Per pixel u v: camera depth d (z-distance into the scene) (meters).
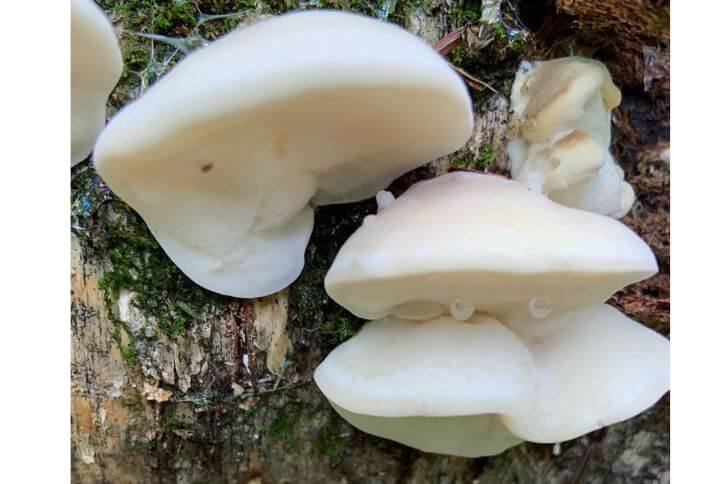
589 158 0.28
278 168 0.24
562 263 0.22
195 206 0.24
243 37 0.21
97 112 0.26
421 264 0.22
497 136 0.28
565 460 0.30
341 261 0.24
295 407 0.27
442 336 0.24
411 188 0.26
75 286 0.25
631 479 0.31
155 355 0.26
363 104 0.22
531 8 0.30
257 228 0.25
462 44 0.27
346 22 0.21
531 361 0.25
